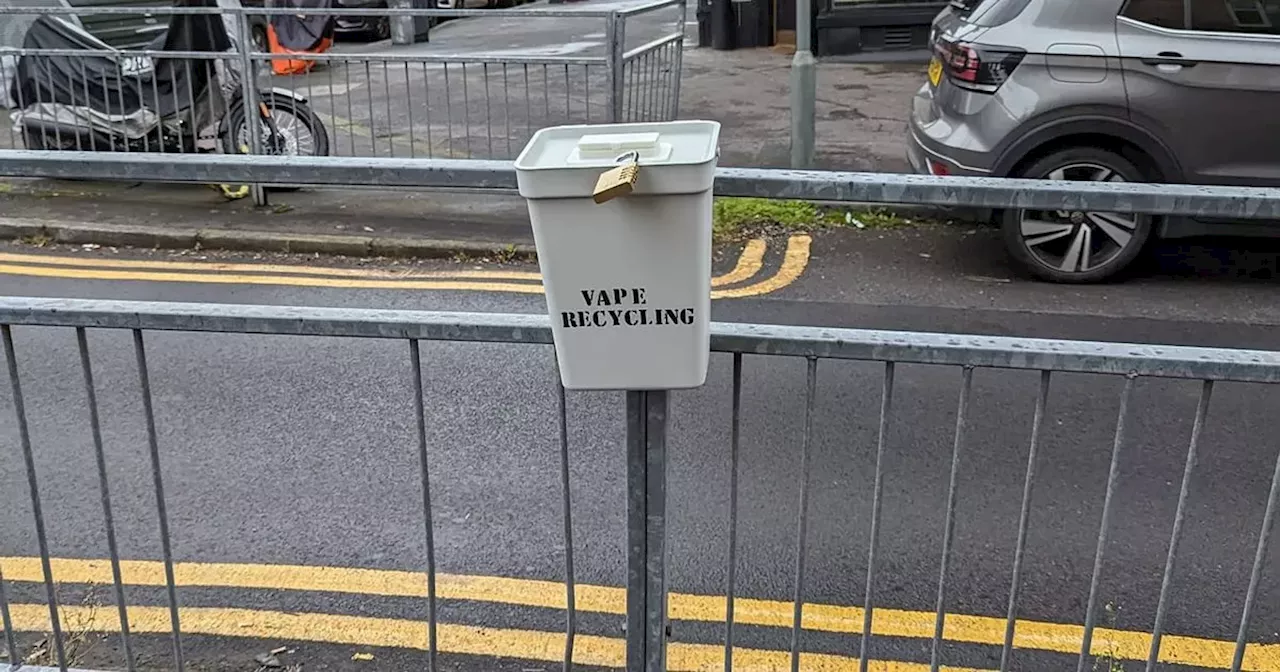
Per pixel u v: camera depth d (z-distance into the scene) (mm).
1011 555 3703
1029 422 4648
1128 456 4359
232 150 8445
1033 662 3182
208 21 8219
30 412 4758
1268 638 3303
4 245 7355
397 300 6238
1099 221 6305
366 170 2201
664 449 2164
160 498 2533
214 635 3293
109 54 7871
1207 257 6930
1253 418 4676
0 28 9430
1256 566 2311
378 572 3615
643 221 1872
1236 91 5969
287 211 7832
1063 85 6137
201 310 2291
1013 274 6621
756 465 4285
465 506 4016
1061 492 4090
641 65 8180
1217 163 6109
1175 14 6020
